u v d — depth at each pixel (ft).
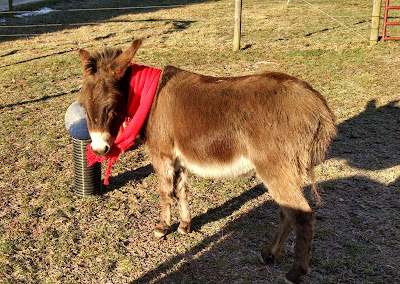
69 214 15.60
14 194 16.94
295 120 11.03
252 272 12.50
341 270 12.34
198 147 12.07
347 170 17.79
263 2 59.67
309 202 15.72
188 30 43.96
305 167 11.30
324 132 11.27
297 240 11.22
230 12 53.36
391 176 17.11
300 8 53.78
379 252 12.98
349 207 15.31
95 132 11.65
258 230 14.40
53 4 62.95
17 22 50.93
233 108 11.59
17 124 23.58
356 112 23.09
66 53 37.50
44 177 18.24
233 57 34.12
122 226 14.88
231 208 15.78
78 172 16.44
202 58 34.22
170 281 12.29
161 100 12.59
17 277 12.59
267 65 31.68
